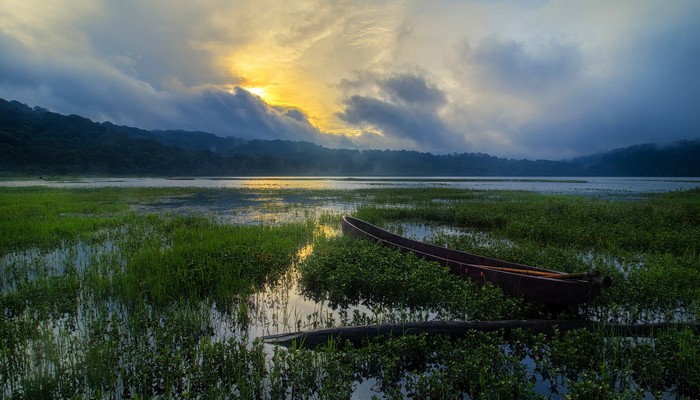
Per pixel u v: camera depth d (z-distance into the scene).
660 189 59.09
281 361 5.52
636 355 5.61
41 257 11.77
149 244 12.87
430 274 8.84
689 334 5.95
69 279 8.77
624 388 5.13
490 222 18.73
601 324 6.55
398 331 6.39
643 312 7.70
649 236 13.59
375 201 32.12
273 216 22.47
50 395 4.91
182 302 7.56
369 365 5.71
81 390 5.07
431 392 4.95
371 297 8.54
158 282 8.32
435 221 20.94
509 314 7.23
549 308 7.79
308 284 9.13
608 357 5.75
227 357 5.63
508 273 8.05
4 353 5.45
